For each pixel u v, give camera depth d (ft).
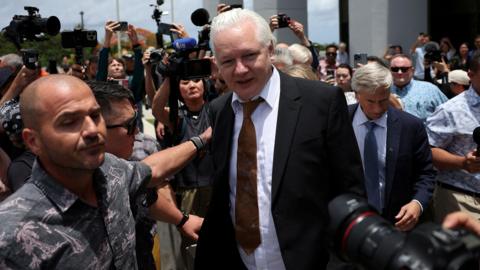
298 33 17.30
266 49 7.46
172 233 12.52
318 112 7.55
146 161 7.82
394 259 4.03
